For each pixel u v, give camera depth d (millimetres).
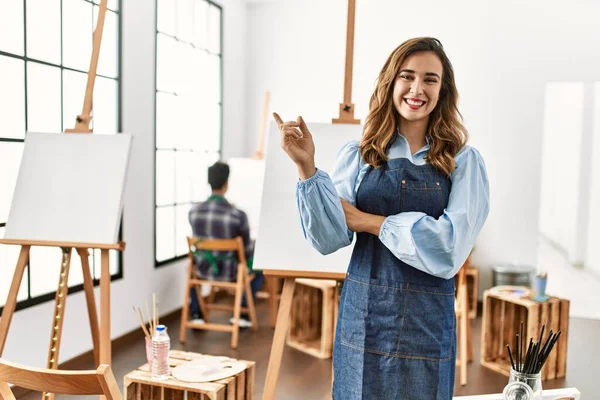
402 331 1701
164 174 4891
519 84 5422
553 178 5406
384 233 1655
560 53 5328
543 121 5391
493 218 5535
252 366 2715
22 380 1663
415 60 1676
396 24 5668
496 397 2539
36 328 3428
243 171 5438
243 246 4504
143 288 4527
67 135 2932
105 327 2727
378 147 1752
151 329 2758
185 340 4414
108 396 1615
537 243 5461
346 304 1798
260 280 5070
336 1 5871
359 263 1776
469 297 5383
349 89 2568
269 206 2533
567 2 5277
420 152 1757
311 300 4391
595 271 5363
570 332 4832
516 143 5457
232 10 5898
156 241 4797
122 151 2861
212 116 5672
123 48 4188
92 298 2928
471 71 5496
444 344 1712
